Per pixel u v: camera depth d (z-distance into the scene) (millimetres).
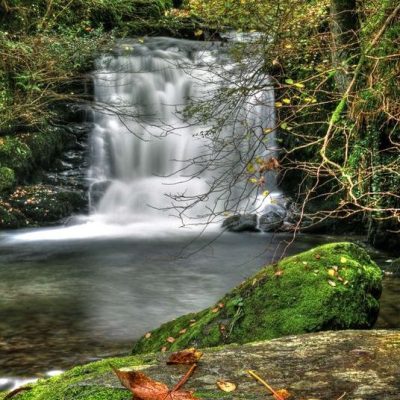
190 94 14625
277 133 12570
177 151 14461
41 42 11227
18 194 12836
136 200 13789
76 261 9734
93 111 14500
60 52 11500
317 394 1645
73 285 8234
